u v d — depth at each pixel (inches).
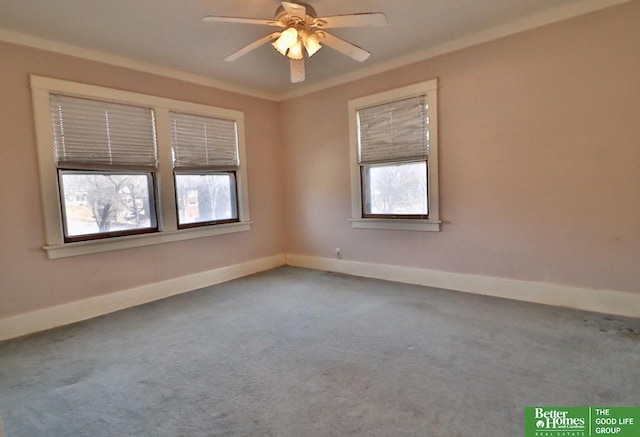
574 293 117.8
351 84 165.5
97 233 133.0
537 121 120.0
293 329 110.1
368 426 64.3
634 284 108.1
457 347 93.7
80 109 126.0
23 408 73.6
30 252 116.8
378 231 164.6
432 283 149.7
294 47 95.2
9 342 107.8
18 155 114.0
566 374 78.7
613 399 69.4
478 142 132.5
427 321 112.0
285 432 63.5
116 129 135.1
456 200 139.7
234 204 179.2
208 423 66.9
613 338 95.0
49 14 102.3
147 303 141.9
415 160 148.5
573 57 112.2
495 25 122.0
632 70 104.0
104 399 76.1
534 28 117.7
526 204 124.6
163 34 117.3
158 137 146.9
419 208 152.4
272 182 195.3
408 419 65.7
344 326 110.9
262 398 74.3
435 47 137.5
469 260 139.1
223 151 171.8
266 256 192.9
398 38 129.1
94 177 131.8
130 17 105.6
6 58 111.2
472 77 131.5
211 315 125.0
